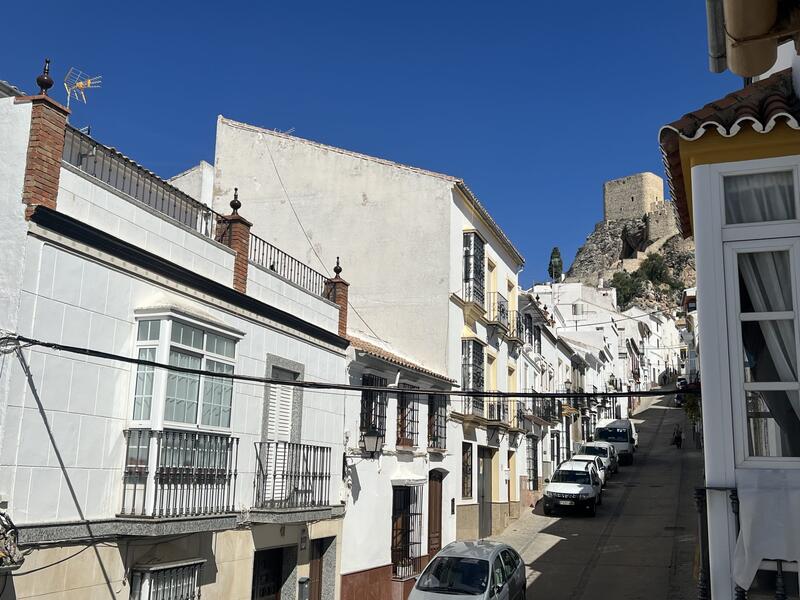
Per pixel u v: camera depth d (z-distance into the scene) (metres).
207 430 11.72
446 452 22.33
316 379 15.92
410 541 19.64
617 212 143.62
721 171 6.89
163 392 10.69
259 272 14.33
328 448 15.24
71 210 10.03
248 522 13.20
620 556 22.17
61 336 9.70
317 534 15.47
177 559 11.38
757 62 6.50
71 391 9.79
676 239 125.69
